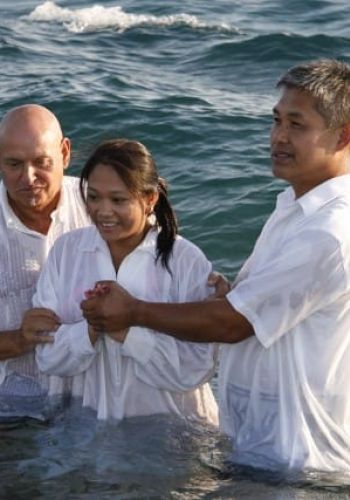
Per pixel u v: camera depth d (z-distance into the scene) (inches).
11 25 880.9
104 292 287.7
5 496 289.6
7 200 323.3
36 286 317.7
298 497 277.3
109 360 304.5
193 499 282.2
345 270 270.8
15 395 323.9
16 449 309.3
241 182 528.7
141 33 829.2
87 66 732.0
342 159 276.1
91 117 613.0
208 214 497.7
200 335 282.2
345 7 884.0
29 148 312.0
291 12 882.8
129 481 292.7
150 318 285.1
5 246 323.0
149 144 581.0
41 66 732.0
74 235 308.8
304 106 270.2
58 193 322.7
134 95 650.8
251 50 749.9
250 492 281.6
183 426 308.3
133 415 308.0
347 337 277.6
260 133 591.8
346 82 271.3
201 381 303.3
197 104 637.3
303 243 271.9
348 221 271.9
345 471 279.3
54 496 288.5
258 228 485.4
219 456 293.7
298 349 278.8
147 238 300.7
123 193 288.0
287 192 285.3
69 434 312.3
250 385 287.4
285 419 281.1
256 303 276.1
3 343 310.2
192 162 557.6
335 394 279.0
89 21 878.4
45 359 305.6
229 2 916.6
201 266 302.4
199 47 776.3
